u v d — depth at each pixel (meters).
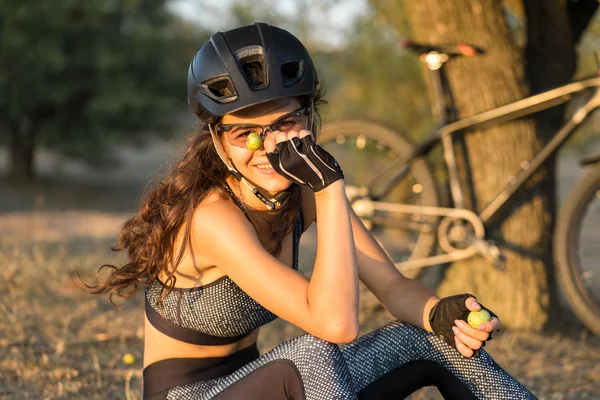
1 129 18.19
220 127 1.96
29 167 19.89
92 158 17.98
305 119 2.01
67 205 16.72
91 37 16.81
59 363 3.29
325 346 1.91
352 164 7.33
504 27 4.16
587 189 3.89
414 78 9.55
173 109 17.66
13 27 16.06
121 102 16.42
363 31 9.41
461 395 2.09
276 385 1.92
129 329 3.82
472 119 4.14
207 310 2.04
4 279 4.38
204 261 2.01
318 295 1.88
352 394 1.88
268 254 1.96
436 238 4.23
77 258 5.20
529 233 4.21
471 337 2.01
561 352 3.90
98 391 3.05
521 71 4.16
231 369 2.17
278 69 1.90
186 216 2.00
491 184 4.18
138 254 2.07
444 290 4.41
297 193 2.13
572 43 4.34
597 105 3.93
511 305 4.23
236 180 2.06
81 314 3.97
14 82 16.59
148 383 2.14
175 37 17.84
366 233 2.28
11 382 3.05
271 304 1.93
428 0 4.18
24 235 7.31
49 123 17.64
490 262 4.09
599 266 8.86
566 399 3.25
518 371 3.57
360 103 9.77
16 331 3.60
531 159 4.15
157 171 2.23
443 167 4.78
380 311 4.43
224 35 1.95
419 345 2.11
